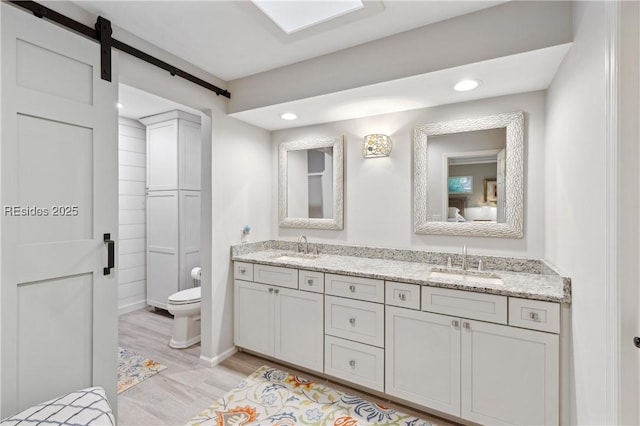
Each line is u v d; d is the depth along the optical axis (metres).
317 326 2.23
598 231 1.13
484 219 2.17
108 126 1.66
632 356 0.98
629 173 0.97
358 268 2.17
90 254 1.58
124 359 2.54
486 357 1.66
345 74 2.04
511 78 1.82
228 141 2.61
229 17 1.72
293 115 2.59
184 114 3.45
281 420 1.81
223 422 1.79
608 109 1.03
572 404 1.44
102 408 1.29
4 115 1.28
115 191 1.69
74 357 1.52
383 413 1.89
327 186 2.80
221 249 2.55
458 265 2.23
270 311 2.45
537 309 1.53
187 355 2.62
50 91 1.43
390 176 2.52
